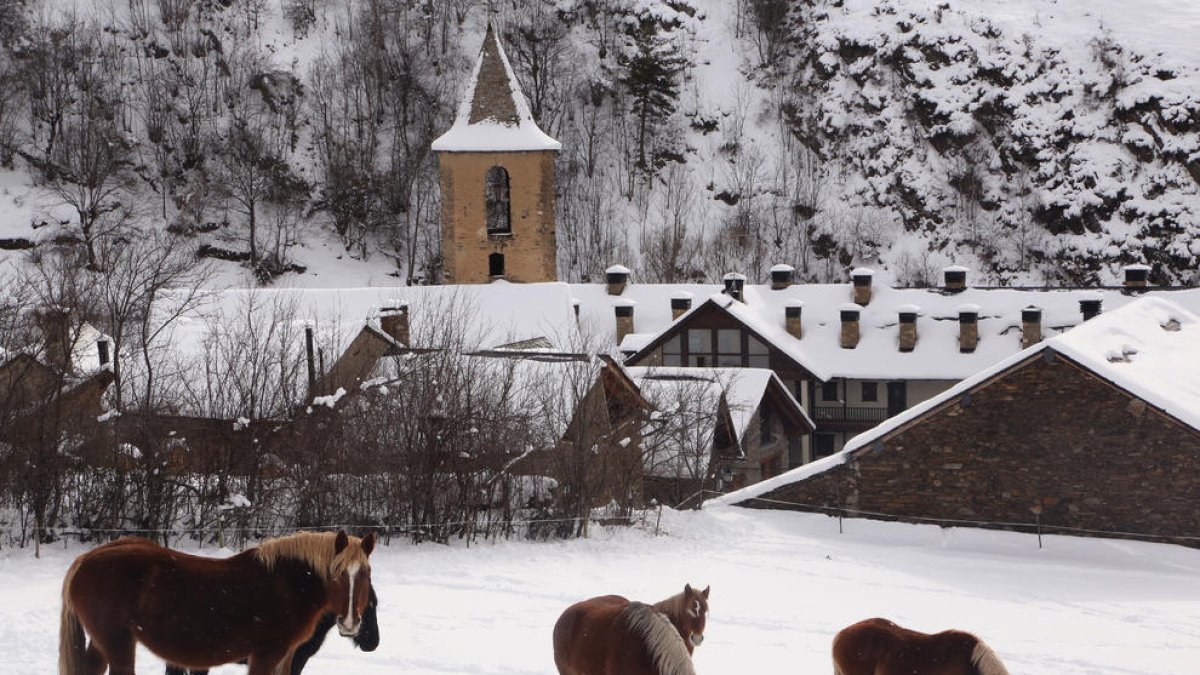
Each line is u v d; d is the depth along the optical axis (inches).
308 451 1077.1
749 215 3427.7
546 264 2207.2
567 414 1210.0
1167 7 3511.3
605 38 3828.7
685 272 3326.8
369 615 503.8
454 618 790.5
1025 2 3592.5
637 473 1299.2
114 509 1012.5
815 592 987.3
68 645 498.6
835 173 3523.6
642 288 2508.6
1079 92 3380.9
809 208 3449.8
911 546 1242.6
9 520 1002.1
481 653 698.2
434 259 3326.8
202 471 1059.3
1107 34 3430.1
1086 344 1309.1
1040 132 3366.1
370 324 1261.1
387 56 3671.3
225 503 1028.5
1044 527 1274.6
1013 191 3358.8
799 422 1967.3
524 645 722.2
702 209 3508.9
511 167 2166.6
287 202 3395.7
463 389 1163.3
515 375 1248.2
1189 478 1232.2
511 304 1733.5
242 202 3319.4
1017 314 2349.9
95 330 1254.3
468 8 3855.8
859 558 1155.3
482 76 2180.1
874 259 3356.3
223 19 3622.0
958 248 3329.2
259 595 502.9
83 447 1016.2
